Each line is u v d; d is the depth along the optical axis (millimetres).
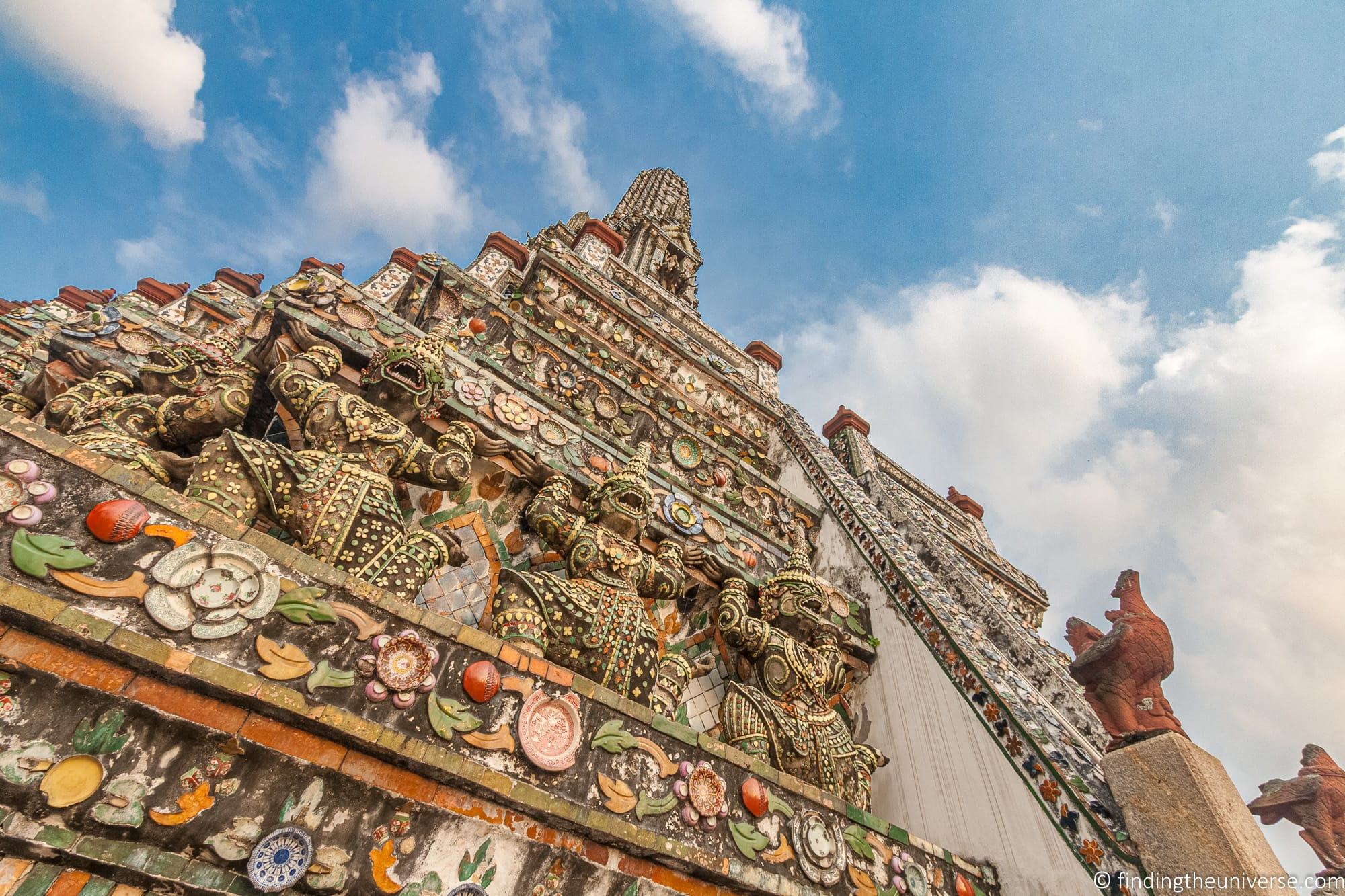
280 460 3914
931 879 4938
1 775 2326
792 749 5270
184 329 8391
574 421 6648
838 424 15320
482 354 6887
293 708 2840
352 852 2855
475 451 5746
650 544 6703
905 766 6539
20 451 2732
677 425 8930
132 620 2658
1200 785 4492
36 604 2471
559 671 3795
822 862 4324
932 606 7176
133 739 2596
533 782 3377
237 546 3033
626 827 3537
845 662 7402
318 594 3156
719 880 3842
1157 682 5453
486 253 13469
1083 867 4824
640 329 11078
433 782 3166
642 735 3955
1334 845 5879
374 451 4574
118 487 2883
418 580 3957
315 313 5445
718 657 6539
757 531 7547
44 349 6539
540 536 5559
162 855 2498
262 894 2629
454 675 3398
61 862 2371
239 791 2723
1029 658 6938
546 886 3307
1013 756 5637
